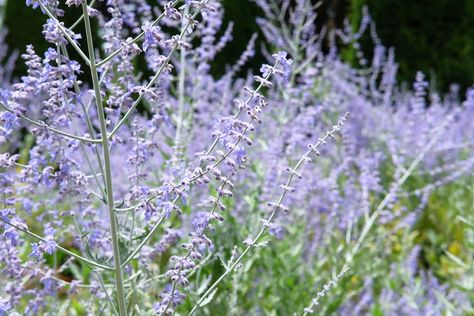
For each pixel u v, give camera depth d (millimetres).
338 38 15016
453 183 7570
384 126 7809
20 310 3959
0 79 8398
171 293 2607
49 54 2590
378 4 12078
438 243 7105
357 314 5066
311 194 5438
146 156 3102
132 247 3205
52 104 2754
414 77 12078
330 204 5723
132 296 3443
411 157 7578
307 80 5117
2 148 6668
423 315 5105
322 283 5051
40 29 10461
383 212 5164
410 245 6055
